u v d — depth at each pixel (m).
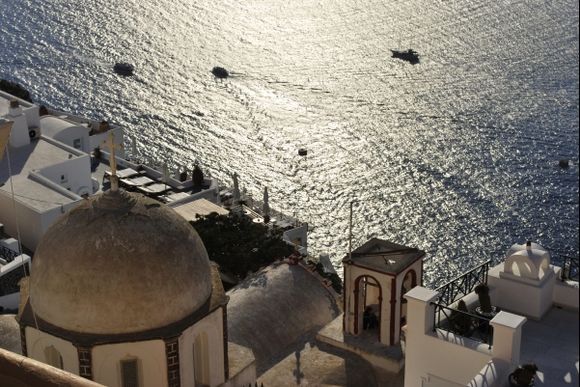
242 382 31.77
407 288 35.47
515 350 19.42
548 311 21.66
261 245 46.81
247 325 36.50
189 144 101.12
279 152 99.50
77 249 27.88
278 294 38.38
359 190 91.31
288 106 110.06
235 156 98.94
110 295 27.72
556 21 124.88
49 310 28.23
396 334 35.00
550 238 80.50
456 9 131.62
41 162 58.69
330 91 113.75
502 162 93.88
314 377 34.25
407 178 93.00
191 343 29.17
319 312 38.47
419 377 21.52
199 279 29.34
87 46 124.00
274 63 121.31
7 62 118.00
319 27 131.38
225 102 111.38
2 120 57.38
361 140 101.38
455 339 20.72
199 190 68.88
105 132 75.19
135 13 135.25
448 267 77.94
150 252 28.17
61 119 70.50
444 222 84.75
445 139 100.12
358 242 82.31
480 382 18.67
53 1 136.62
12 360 9.41
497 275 22.19
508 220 84.00
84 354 27.75
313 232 84.44
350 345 35.38
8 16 131.12
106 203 28.91
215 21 133.62
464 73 113.88
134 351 28.11
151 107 109.31
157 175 71.12
